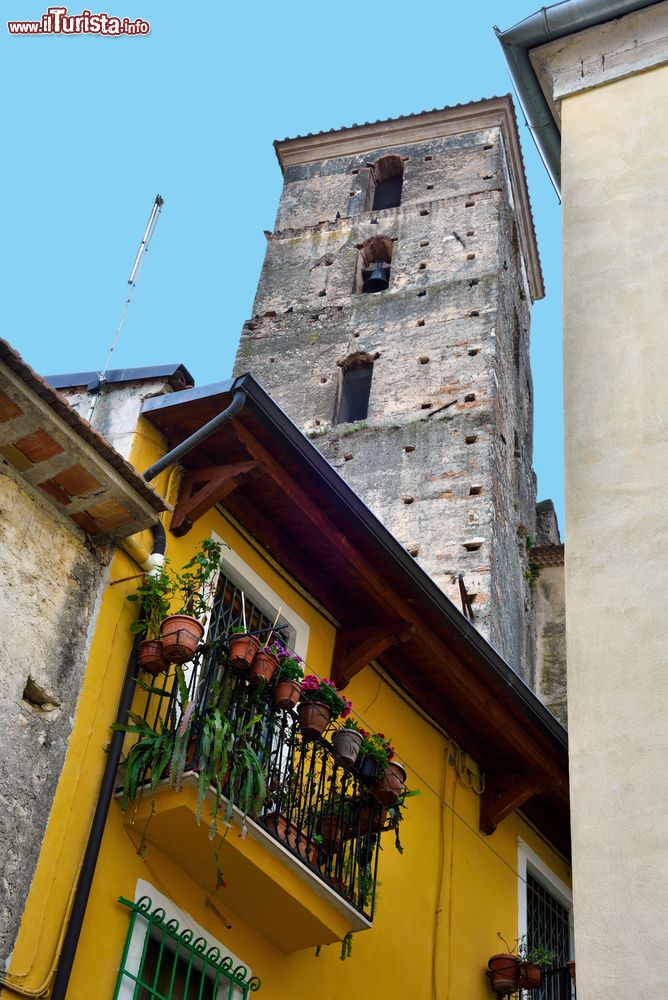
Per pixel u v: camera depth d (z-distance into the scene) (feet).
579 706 27.07
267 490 41.19
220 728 33.71
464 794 48.67
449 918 45.09
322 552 43.39
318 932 37.24
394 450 92.07
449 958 44.27
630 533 29.09
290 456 40.34
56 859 31.58
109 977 31.94
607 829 25.41
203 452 40.32
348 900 37.29
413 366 98.07
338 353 101.55
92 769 33.50
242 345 104.63
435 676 47.19
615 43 39.86
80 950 31.40
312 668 43.09
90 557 35.73
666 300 32.94
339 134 120.06
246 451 39.91
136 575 36.76
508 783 49.83
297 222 114.62
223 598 40.83
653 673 26.94
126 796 33.68
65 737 33.01
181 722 33.71
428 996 42.70
